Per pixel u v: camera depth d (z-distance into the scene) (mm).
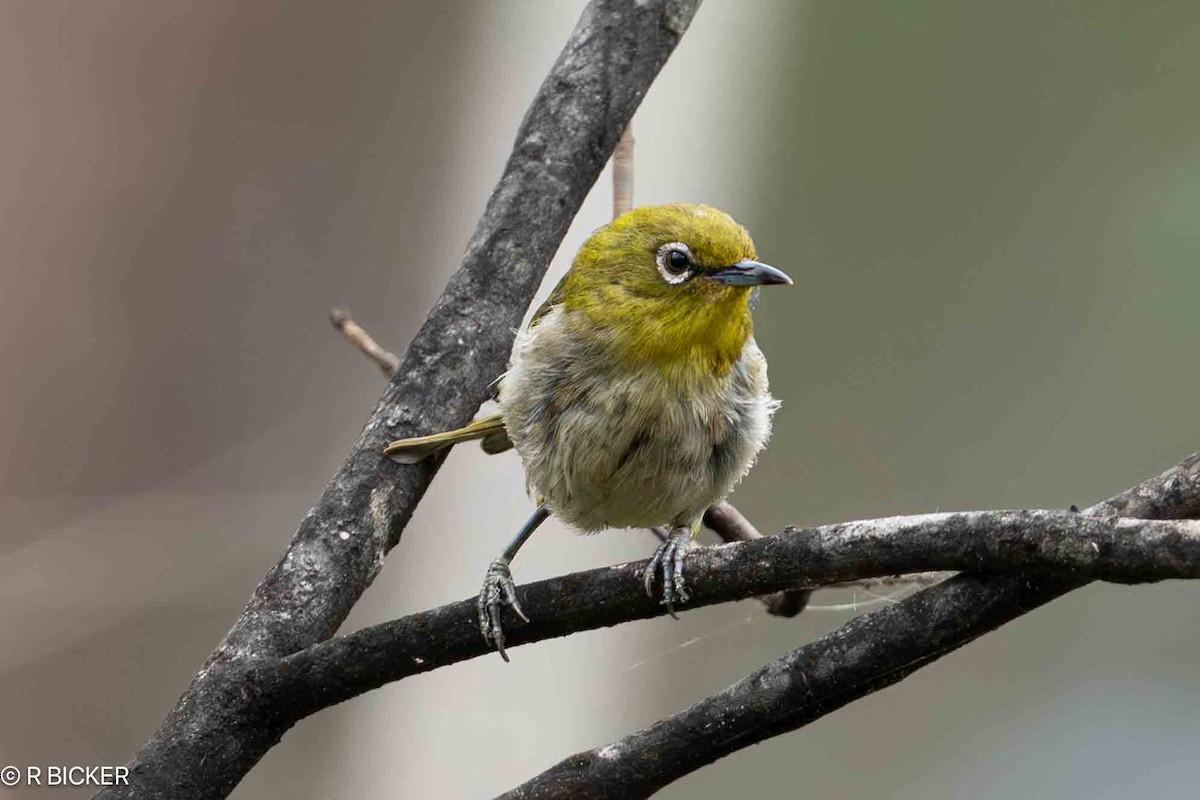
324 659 6121
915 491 13891
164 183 13406
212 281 13258
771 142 14070
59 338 12883
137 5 13500
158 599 12078
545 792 5695
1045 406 14156
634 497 7660
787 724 5512
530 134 7914
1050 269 14422
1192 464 4992
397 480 7109
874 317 14359
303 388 13141
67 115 13273
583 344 7430
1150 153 14492
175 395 12961
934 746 12938
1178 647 13047
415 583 12258
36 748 11430
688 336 7289
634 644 12547
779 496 13867
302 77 13602
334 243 13453
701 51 13516
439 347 7430
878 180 14352
